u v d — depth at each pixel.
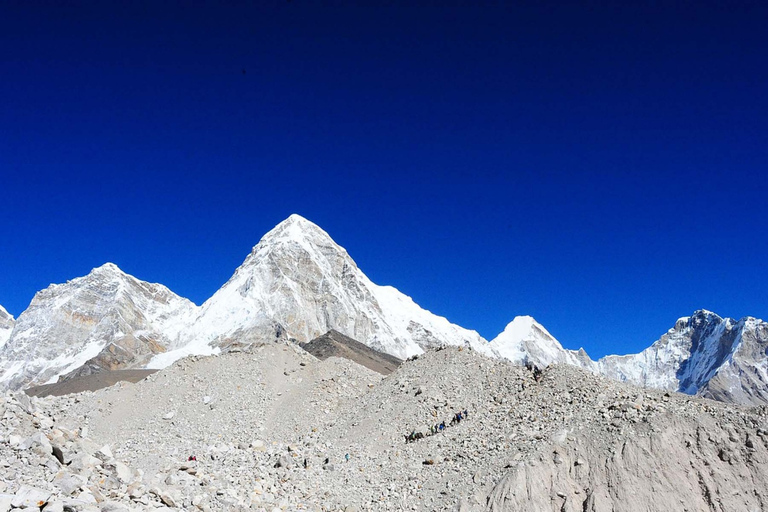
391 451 50.34
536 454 41.72
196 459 45.16
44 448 28.09
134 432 56.50
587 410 46.22
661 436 40.72
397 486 44.38
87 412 59.75
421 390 58.78
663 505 37.62
